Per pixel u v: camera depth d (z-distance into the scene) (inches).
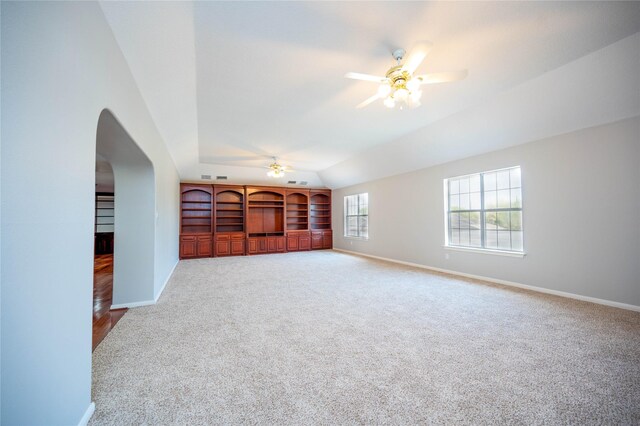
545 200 159.2
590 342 97.2
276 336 104.0
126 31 78.7
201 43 96.6
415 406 64.8
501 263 183.6
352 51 103.3
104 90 71.7
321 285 183.5
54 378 49.4
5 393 41.1
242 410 63.5
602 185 137.3
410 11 83.5
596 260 139.5
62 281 51.8
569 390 70.6
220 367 82.2
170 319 121.9
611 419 60.3
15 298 42.0
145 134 123.1
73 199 55.4
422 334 105.2
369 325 114.5
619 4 82.7
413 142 214.7
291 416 61.6
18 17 42.2
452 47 102.3
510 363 84.0
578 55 109.7
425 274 215.9
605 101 126.1
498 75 123.8
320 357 88.1
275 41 96.5
